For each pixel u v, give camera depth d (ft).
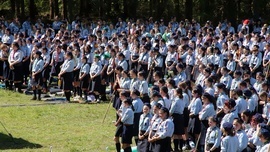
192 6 156.97
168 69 74.13
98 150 52.90
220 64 76.59
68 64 74.38
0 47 84.94
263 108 52.85
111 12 159.02
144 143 46.93
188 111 53.57
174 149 52.42
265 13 150.20
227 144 40.81
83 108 71.67
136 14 159.02
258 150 40.81
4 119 65.10
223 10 150.20
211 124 44.16
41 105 72.95
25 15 162.71
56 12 158.10
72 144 54.95
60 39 91.09
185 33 106.52
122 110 48.85
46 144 54.80
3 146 53.67
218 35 96.17
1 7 179.63
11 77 80.94
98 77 74.79
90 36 87.56
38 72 75.77
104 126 63.00
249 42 88.69
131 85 60.34
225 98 52.85
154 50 79.20
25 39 87.61
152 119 45.75
